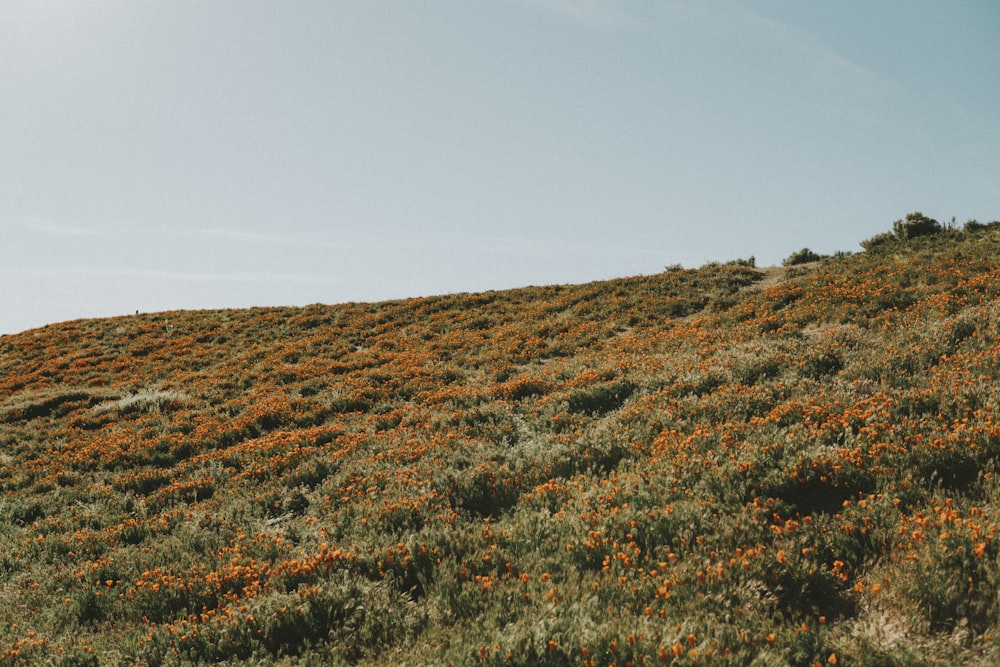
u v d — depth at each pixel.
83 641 6.07
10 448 16.61
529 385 15.91
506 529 7.15
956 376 8.98
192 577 7.16
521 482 8.94
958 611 4.22
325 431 14.69
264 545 7.97
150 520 10.16
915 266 19.11
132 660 5.46
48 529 10.25
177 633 5.69
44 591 7.49
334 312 33.28
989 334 10.80
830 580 4.91
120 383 23.75
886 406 8.12
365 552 6.96
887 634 4.22
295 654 5.32
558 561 6.12
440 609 5.54
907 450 6.69
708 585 5.01
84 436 17.28
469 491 8.87
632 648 4.28
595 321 24.05
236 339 29.42
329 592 5.92
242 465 13.05
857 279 19.48
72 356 28.41
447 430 13.19
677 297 24.83
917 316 13.91
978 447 6.24
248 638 5.49
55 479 13.49
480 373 19.64
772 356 12.88
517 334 24.31
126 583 7.30
